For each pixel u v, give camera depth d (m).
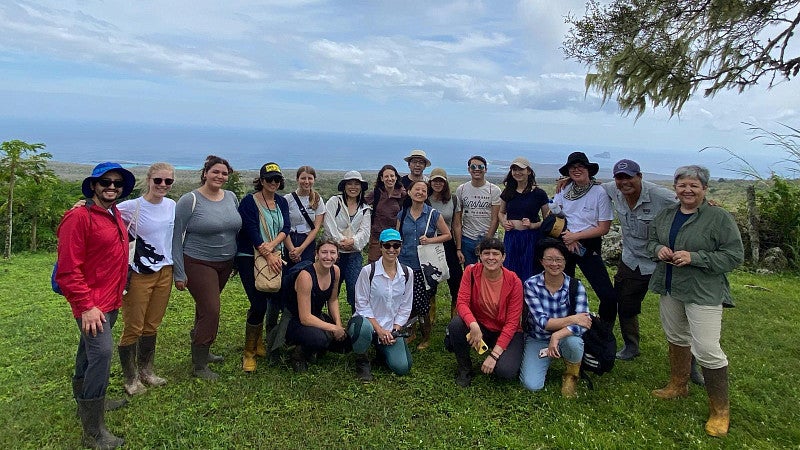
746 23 5.71
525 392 4.01
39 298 6.97
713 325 3.49
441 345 5.12
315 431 3.37
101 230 3.08
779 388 4.15
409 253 5.00
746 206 9.91
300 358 4.34
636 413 3.67
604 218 4.73
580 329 3.97
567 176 5.07
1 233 11.70
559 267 4.02
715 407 3.51
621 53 6.30
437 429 3.42
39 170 11.49
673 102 6.23
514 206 5.18
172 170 3.77
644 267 4.56
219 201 4.14
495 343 4.40
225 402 3.70
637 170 4.31
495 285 4.25
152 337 3.99
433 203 5.41
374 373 4.34
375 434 3.34
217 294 4.13
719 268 3.39
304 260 4.90
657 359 4.77
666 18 6.11
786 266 9.20
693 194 3.49
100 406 3.15
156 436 3.25
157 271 3.79
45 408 3.62
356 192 5.12
